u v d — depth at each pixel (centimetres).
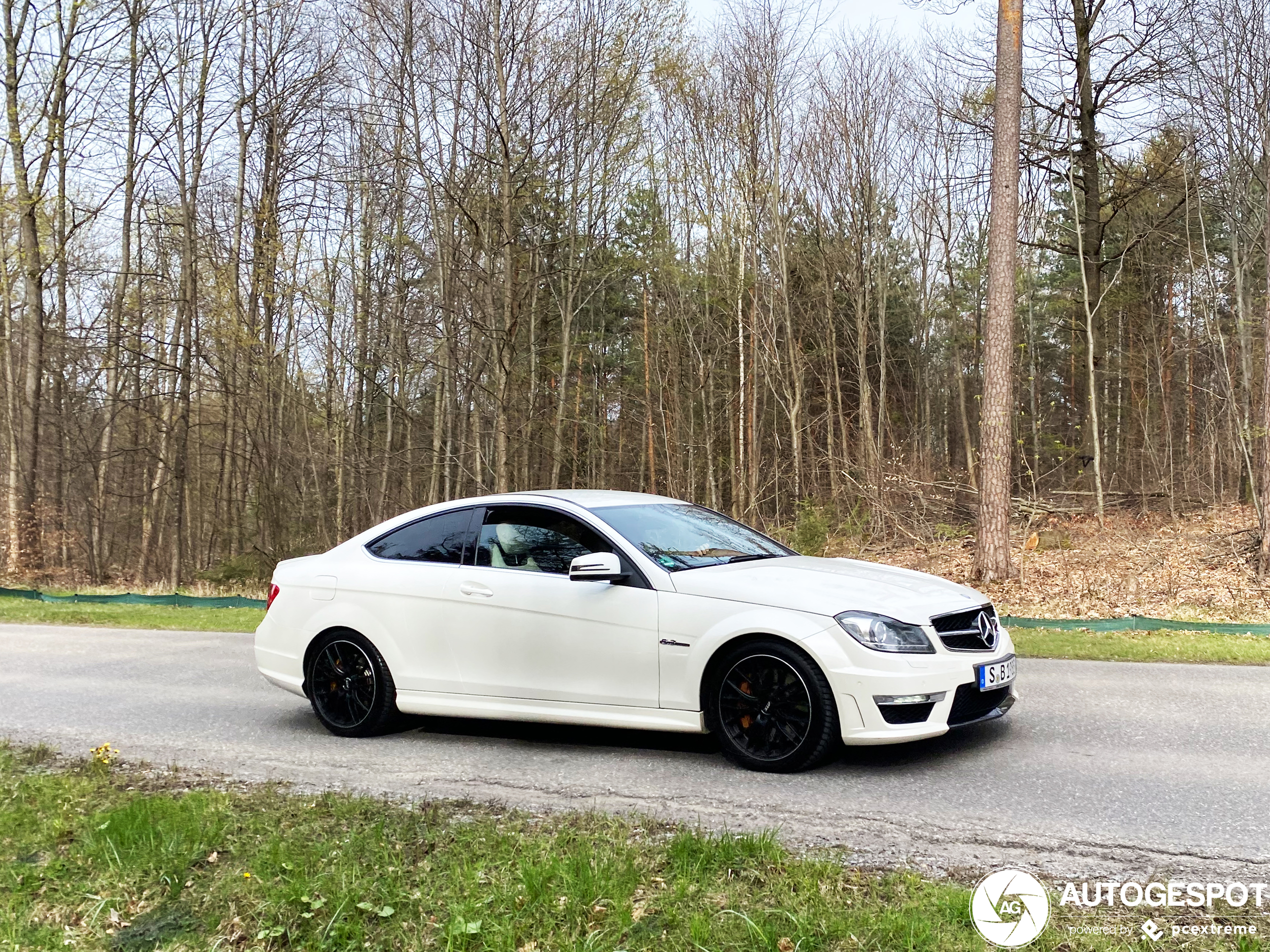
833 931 302
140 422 2917
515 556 597
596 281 3200
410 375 2892
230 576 2298
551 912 330
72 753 596
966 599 542
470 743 601
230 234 2678
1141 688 738
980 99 2712
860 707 483
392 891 354
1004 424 1703
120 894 375
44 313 2539
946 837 399
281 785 508
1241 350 2786
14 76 2389
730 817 432
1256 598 1499
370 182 2281
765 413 3475
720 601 523
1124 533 2134
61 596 1961
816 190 3350
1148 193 2792
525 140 1800
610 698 550
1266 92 2039
